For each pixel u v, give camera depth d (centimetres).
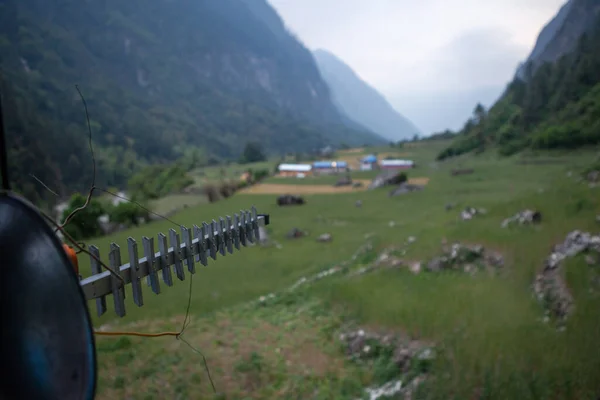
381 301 1620
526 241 1866
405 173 7919
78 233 4259
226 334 1585
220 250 556
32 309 277
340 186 8188
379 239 3031
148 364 1305
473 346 1107
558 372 912
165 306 2223
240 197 7538
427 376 1086
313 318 1680
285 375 1228
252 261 3309
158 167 11944
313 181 9131
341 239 3803
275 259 3312
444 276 1859
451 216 3419
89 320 287
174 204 7806
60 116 18512
